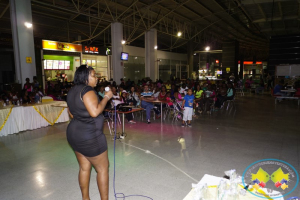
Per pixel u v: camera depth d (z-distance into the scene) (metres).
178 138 5.45
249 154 4.32
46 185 3.20
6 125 5.77
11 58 18.36
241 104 11.30
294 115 8.30
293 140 5.20
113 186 3.04
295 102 11.93
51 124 6.88
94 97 2.12
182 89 10.02
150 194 2.93
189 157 4.20
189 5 15.22
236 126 6.62
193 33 23.73
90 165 2.49
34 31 17.38
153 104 7.76
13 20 9.51
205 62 32.88
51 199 2.84
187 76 26.42
